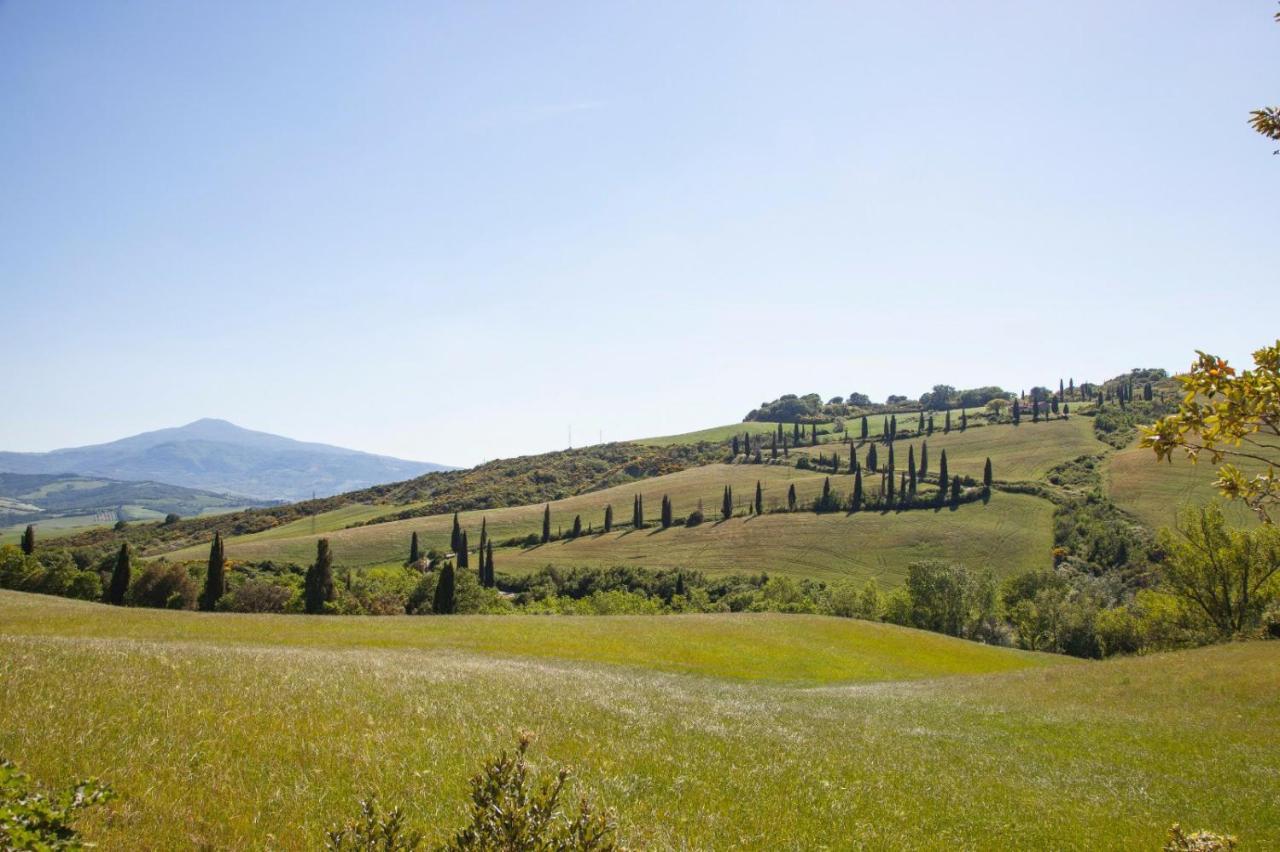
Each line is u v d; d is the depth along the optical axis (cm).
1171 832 688
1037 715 3056
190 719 1217
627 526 18962
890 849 1074
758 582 14562
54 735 1005
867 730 2341
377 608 9931
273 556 16488
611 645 4809
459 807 915
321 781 985
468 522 19938
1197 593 6531
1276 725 2819
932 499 18025
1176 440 657
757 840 1009
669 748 1516
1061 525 15675
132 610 4738
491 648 4269
